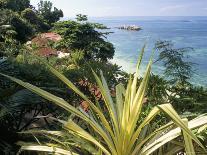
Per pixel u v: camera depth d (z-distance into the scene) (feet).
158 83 14.99
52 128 12.73
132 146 9.12
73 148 9.85
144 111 12.31
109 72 16.65
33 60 19.03
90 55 108.78
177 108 13.57
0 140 11.32
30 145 9.45
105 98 9.38
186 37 399.24
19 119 13.89
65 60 27.40
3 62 15.16
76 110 8.63
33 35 128.67
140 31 568.41
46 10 240.53
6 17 122.21
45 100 13.12
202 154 9.06
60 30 113.19
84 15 124.16
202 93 15.03
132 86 9.43
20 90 12.23
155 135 9.14
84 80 16.83
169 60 18.12
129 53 205.77
